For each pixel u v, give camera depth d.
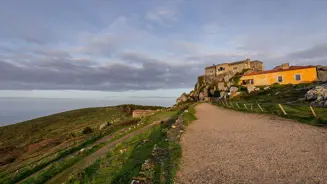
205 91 91.56
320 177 5.98
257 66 102.00
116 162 10.36
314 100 26.16
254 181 5.94
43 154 33.12
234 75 93.06
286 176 6.17
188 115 23.84
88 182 8.68
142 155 10.20
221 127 16.19
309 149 8.74
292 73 53.19
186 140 11.72
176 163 7.62
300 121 16.03
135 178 6.50
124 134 25.06
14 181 17.81
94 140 29.23
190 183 6.01
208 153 8.95
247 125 16.34
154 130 19.81
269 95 43.03
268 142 10.31
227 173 6.60
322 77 48.97
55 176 13.88
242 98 49.69
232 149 9.40
